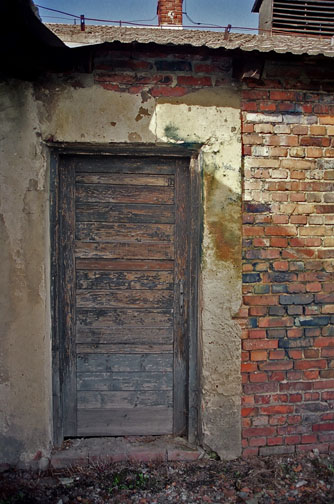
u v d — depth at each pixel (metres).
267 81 2.63
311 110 2.68
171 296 2.80
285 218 2.68
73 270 2.73
